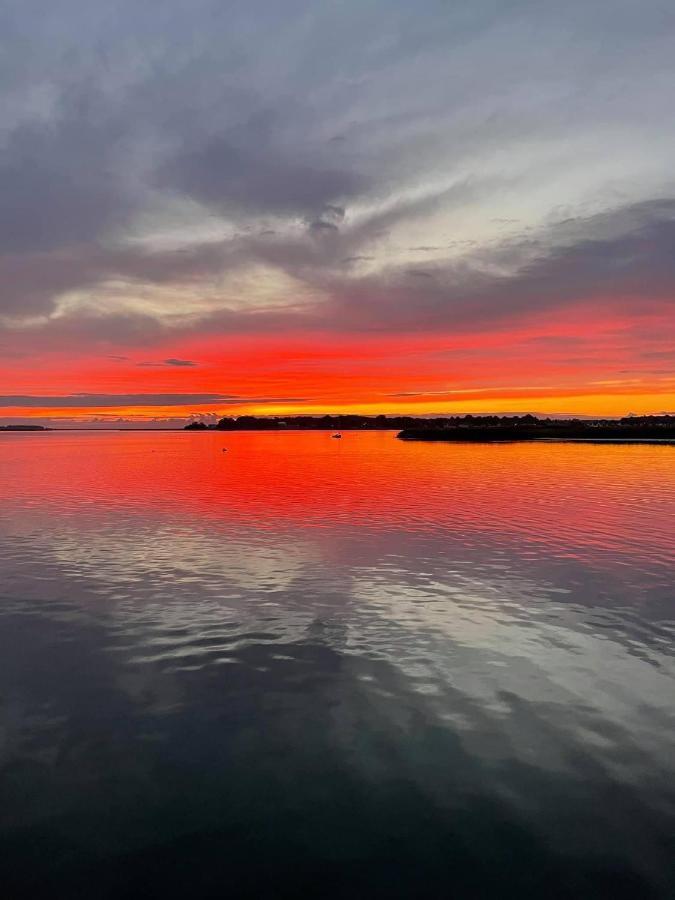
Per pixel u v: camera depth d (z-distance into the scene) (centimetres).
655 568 1498
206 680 888
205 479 3866
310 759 685
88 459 6275
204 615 1169
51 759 687
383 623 1120
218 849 548
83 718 779
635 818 582
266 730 748
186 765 675
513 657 962
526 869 520
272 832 569
